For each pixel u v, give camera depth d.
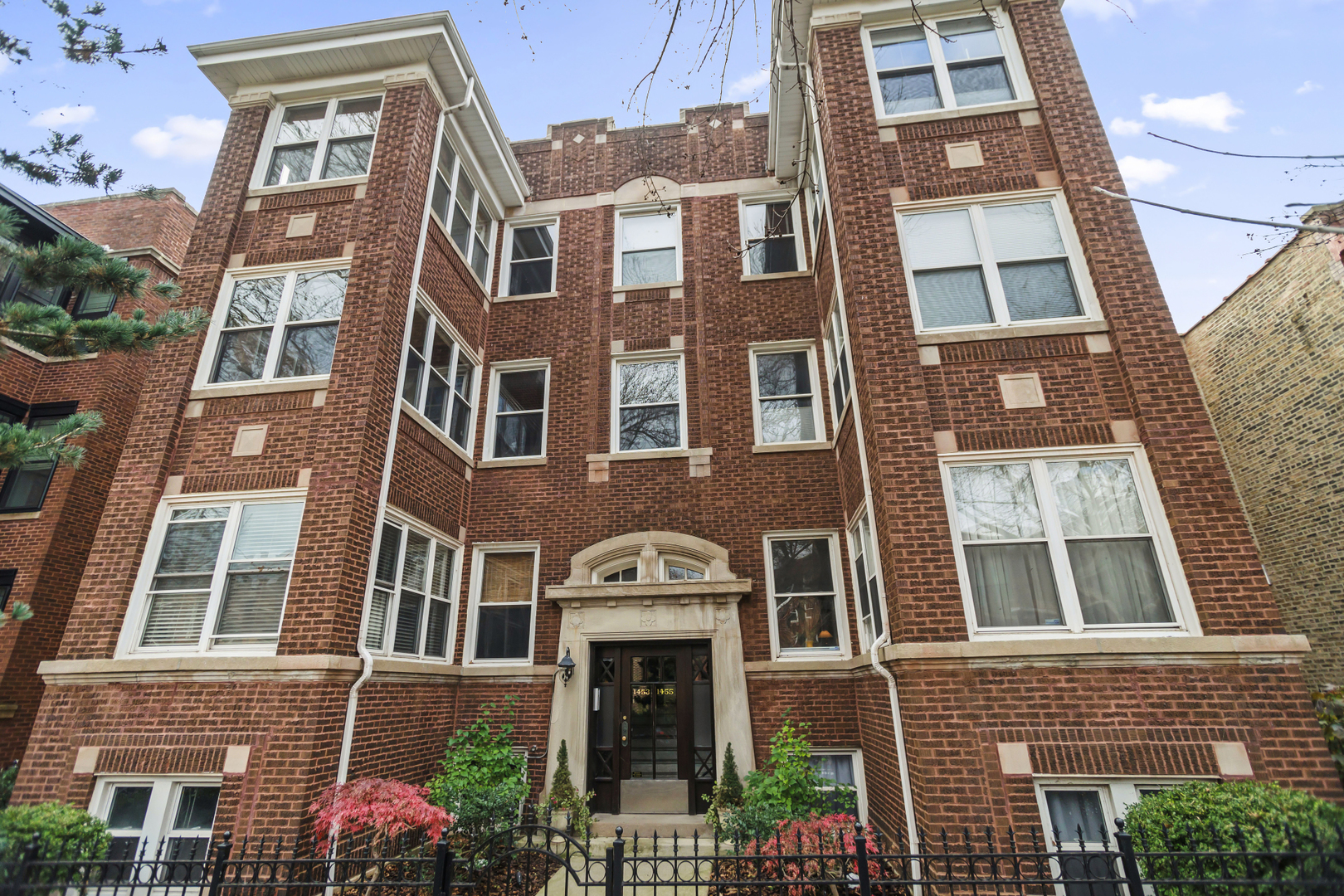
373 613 8.51
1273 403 12.34
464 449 11.47
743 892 6.50
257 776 6.88
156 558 8.24
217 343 9.48
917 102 9.75
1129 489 7.29
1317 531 11.55
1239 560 6.67
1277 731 6.10
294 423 8.68
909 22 10.10
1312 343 11.49
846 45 10.02
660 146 13.89
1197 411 7.25
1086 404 7.61
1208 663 6.36
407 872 6.81
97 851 6.29
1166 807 5.46
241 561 8.13
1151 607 6.85
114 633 7.76
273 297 9.67
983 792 6.23
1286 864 4.65
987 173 8.98
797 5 10.22
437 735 9.45
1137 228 8.17
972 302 8.41
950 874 4.55
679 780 9.48
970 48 9.93
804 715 9.42
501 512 11.21
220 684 7.32
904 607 6.97
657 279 12.99
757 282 12.33
